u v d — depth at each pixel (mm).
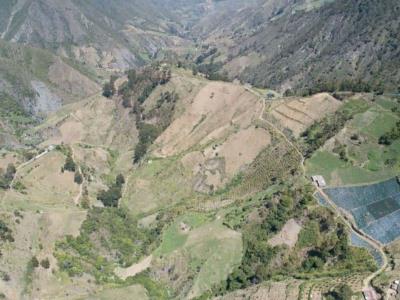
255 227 179750
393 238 162625
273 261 165875
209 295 165250
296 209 176625
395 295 137375
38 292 166750
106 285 174125
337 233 167500
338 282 147125
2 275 165250
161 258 182375
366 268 152750
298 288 148500
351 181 187500
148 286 173875
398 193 179875
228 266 171875
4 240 175000
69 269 175125
